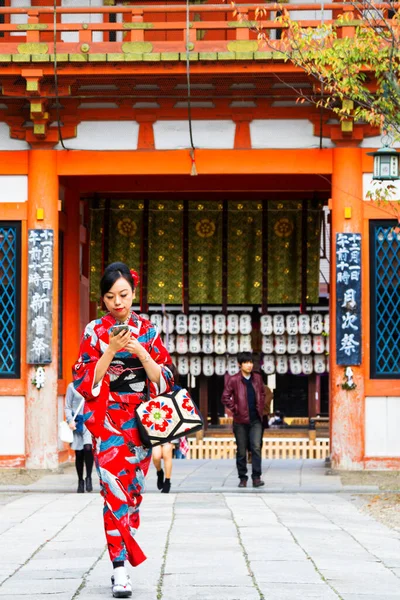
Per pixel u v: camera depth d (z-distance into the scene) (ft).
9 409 61.93
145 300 77.61
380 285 61.36
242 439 55.11
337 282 60.90
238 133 62.95
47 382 61.57
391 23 54.44
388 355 61.16
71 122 62.95
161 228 77.71
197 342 79.41
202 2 71.10
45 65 59.41
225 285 77.61
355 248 60.80
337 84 52.01
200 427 24.76
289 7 59.31
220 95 62.23
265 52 58.34
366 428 60.90
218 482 57.67
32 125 62.85
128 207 77.56
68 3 70.49
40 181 62.44
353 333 60.54
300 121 62.59
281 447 79.66
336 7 59.41
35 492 54.29
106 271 25.00
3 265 62.80
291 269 77.61
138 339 25.13
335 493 53.11
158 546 31.68
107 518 24.23
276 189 73.56
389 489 53.83
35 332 61.52
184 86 61.98
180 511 42.34
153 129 63.10
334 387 60.80
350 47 51.98
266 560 29.09
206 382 80.64
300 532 35.63
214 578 26.08
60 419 65.46
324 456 79.30
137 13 60.64
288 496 50.98
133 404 24.71
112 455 24.39
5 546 32.55
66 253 69.72
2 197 62.85
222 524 37.68
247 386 55.26
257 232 77.56
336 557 30.04
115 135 63.10
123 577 23.70
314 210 77.25
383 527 38.34
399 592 24.70
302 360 79.82
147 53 59.00
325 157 62.39
